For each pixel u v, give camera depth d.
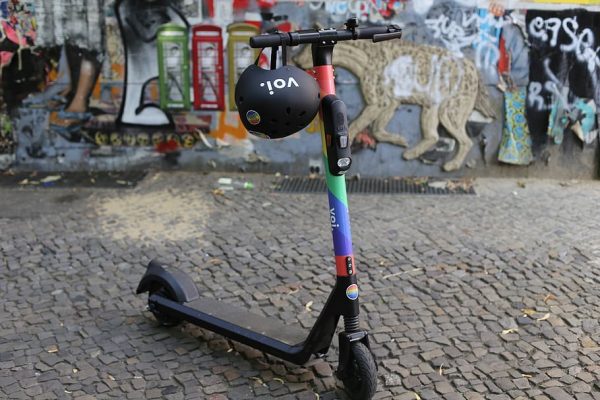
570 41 6.64
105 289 4.59
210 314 3.79
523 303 4.29
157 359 3.76
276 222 5.73
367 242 5.27
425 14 6.66
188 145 7.11
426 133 6.92
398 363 3.67
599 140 6.81
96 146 7.16
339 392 3.42
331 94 3.22
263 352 3.63
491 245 5.18
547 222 5.66
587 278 4.62
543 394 3.38
